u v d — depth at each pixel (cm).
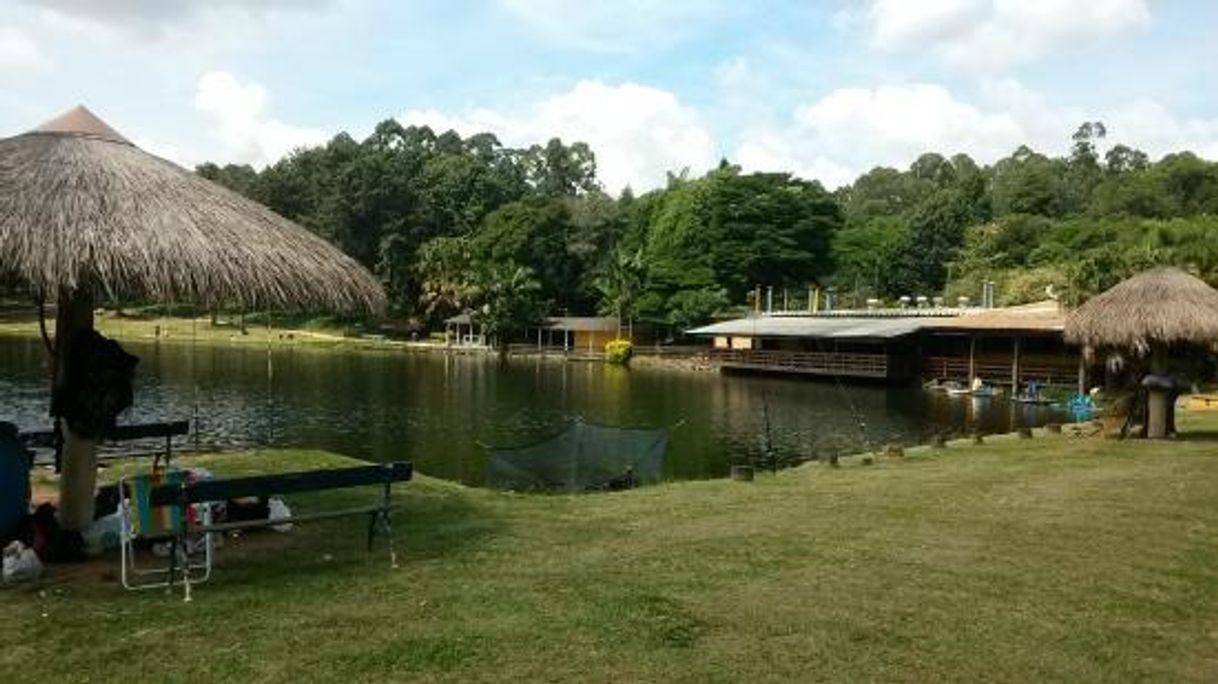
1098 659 582
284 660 559
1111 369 1819
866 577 747
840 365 5266
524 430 3116
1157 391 1705
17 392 3512
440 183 11506
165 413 3294
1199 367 3111
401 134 14675
